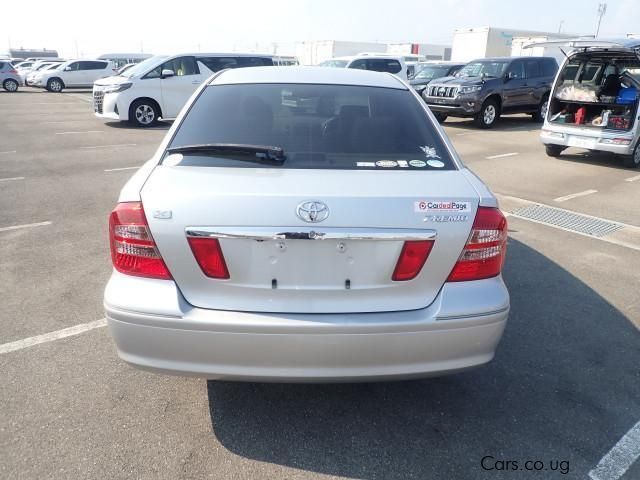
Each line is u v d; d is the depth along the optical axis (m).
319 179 2.25
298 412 2.62
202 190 2.12
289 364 2.13
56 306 3.68
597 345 3.32
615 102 9.12
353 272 2.14
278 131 2.64
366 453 2.36
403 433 2.49
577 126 9.27
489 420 2.60
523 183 7.95
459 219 2.17
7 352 3.09
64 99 23.44
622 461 2.34
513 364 3.09
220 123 2.69
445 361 2.22
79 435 2.42
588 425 2.57
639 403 2.75
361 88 3.04
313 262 2.12
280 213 2.07
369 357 2.14
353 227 2.08
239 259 2.11
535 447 2.42
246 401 2.70
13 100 22.61
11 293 3.87
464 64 18.31
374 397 2.75
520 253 4.94
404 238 2.11
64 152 9.93
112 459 2.28
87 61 29.47
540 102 15.64
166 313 2.10
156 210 2.11
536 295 4.02
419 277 2.17
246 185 2.16
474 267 2.22
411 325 2.12
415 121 2.82
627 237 5.48
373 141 2.62
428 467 2.29
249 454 2.34
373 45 37.19
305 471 2.25
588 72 9.98
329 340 2.10
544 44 9.57
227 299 2.15
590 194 7.32
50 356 3.06
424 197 2.17
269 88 2.96
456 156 2.63
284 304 2.14
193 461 2.29
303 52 38.44
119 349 2.21
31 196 6.67
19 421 2.50
